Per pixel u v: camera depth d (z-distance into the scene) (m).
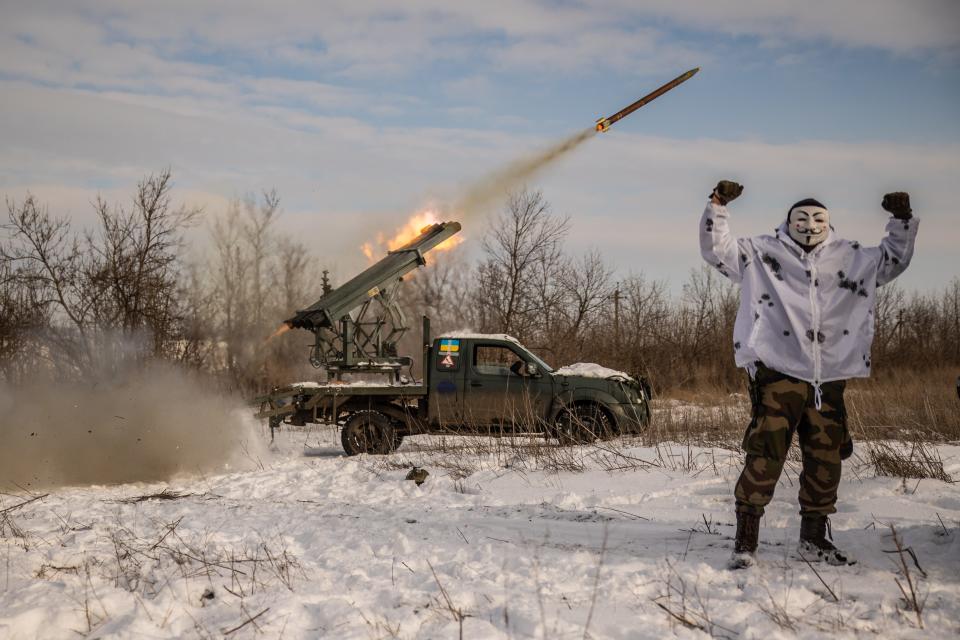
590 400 12.53
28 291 23.86
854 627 3.62
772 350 4.74
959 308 38.28
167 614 4.17
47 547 5.82
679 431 12.58
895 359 34.75
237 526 6.68
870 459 8.27
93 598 4.41
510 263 30.28
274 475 10.16
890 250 4.83
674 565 4.73
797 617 3.78
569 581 4.52
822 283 4.77
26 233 23.95
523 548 5.44
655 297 31.38
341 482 9.53
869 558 4.73
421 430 12.91
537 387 12.66
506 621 3.77
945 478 7.51
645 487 8.01
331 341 13.98
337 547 5.66
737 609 3.89
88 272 24.56
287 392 12.89
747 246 4.94
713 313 31.56
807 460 4.79
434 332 32.41
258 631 3.84
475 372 12.82
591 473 8.91
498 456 10.44
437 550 5.46
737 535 4.73
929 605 3.86
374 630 3.78
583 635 3.58
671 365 29.55
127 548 5.67
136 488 9.70
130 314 24.17
